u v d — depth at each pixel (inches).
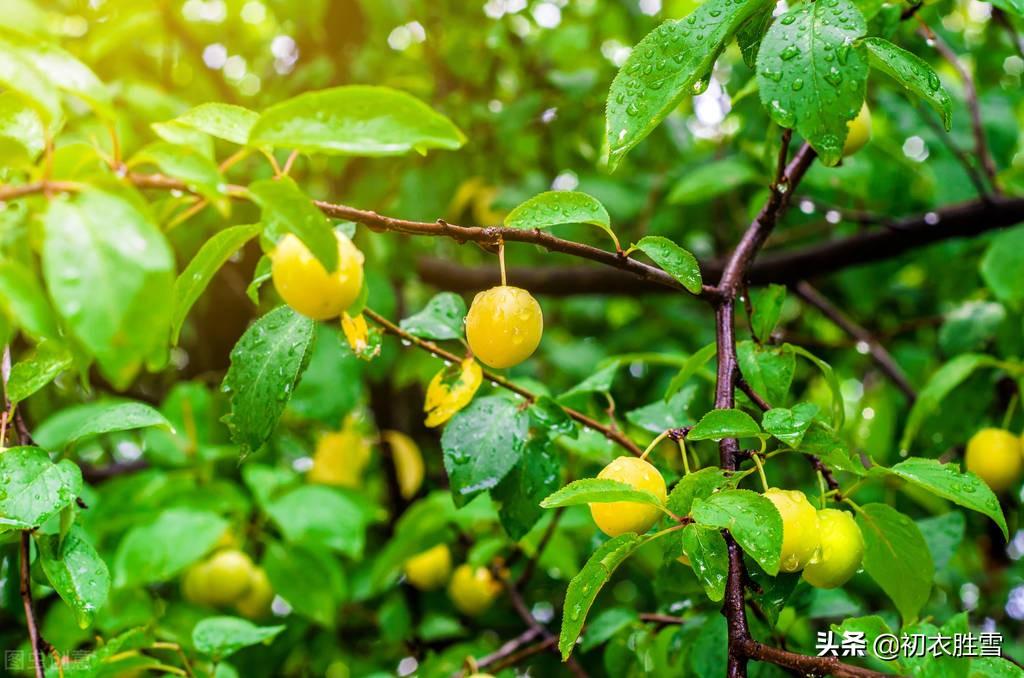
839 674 18.9
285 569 31.1
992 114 38.4
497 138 40.9
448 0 43.6
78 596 21.0
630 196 42.7
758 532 18.8
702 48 20.3
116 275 16.4
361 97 17.8
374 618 39.8
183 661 24.5
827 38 20.1
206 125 18.8
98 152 17.6
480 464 23.4
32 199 17.2
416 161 39.0
